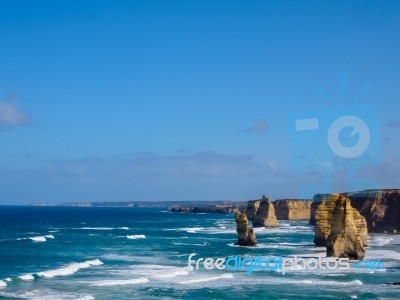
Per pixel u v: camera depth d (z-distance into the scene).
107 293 46.88
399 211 119.44
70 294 46.12
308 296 45.62
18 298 44.19
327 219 85.12
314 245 86.38
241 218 87.38
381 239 100.69
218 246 88.75
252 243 86.44
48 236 111.38
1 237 110.50
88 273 58.09
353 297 45.16
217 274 57.00
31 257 74.06
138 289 48.78
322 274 56.47
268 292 47.47
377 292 47.25
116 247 88.88
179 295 46.38
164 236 115.62
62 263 68.00
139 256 75.00
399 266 61.81
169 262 68.00
